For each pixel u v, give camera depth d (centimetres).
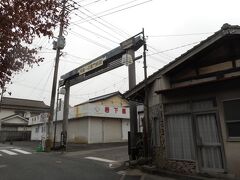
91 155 1547
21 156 1541
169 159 938
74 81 2094
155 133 1055
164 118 977
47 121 2030
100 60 1742
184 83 960
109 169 1052
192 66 947
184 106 919
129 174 942
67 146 2164
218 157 793
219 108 808
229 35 802
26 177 884
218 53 874
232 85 784
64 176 898
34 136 3641
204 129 844
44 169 1051
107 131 2559
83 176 898
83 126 2486
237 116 763
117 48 1614
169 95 969
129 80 1426
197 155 842
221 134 789
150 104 1102
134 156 1179
